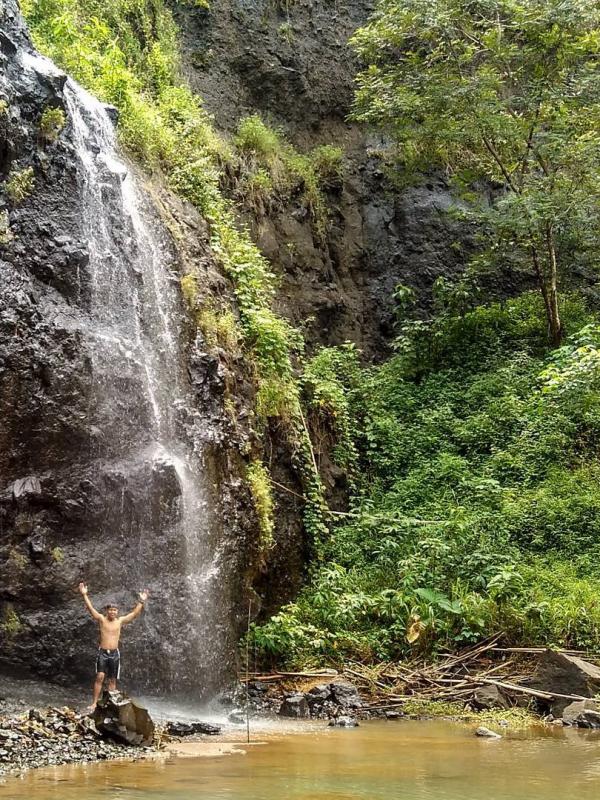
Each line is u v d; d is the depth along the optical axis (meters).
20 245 12.88
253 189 21.70
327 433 19.84
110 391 13.27
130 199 15.45
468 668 14.43
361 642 14.94
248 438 15.68
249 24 24.34
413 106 21.42
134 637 12.59
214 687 13.36
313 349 22.05
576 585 15.56
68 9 18.50
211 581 13.78
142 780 7.71
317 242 23.03
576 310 22.92
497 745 10.15
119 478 12.95
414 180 23.91
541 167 22.50
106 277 13.98
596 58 22.80
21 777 7.73
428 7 21.27
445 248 24.28
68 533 12.46
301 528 17.09
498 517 17.61
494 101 21.45
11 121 13.01
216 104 23.23
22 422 12.20
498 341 22.42
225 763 8.71
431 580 15.89
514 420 20.19
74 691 11.91
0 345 12.10
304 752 9.52
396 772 8.36
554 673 13.13
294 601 16.31
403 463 20.67
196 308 15.63
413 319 23.67
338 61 25.25
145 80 20.20
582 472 18.67
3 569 11.80
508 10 21.52
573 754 9.49
